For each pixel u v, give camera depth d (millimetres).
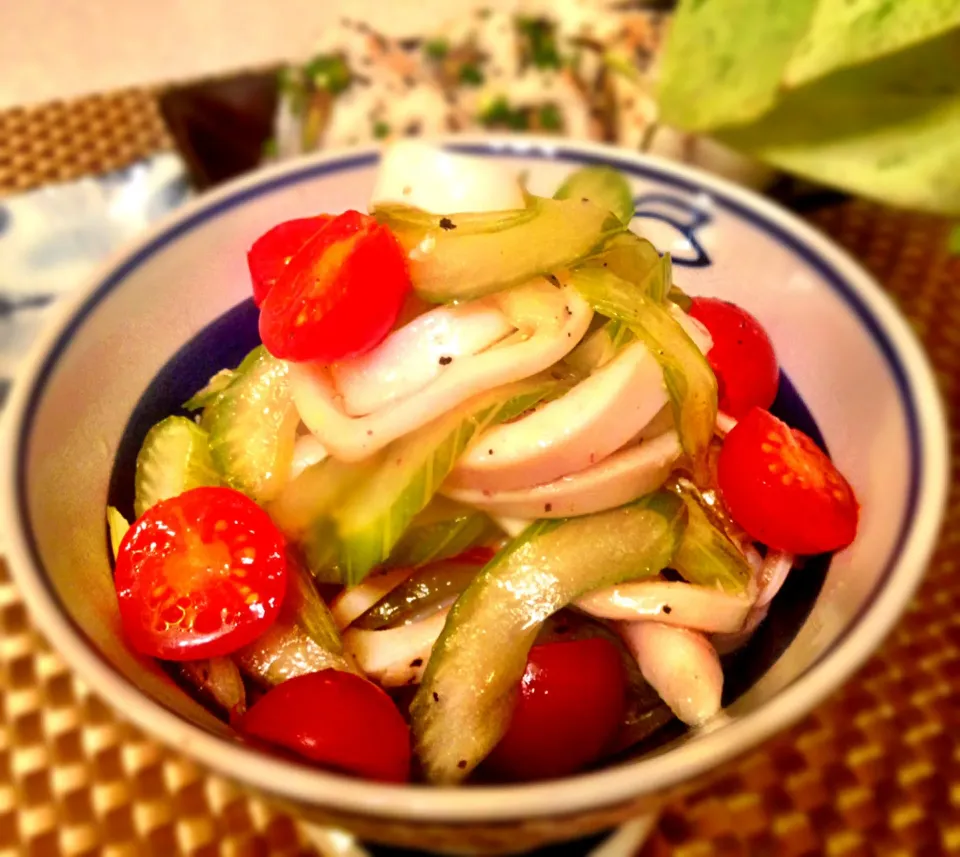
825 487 155
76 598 139
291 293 149
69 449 160
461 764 142
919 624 199
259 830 174
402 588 162
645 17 312
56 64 386
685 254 200
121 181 314
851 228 278
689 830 174
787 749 182
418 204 168
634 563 149
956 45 213
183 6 416
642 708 160
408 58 325
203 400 185
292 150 322
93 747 184
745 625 158
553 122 311
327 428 149
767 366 181
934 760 181
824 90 227
